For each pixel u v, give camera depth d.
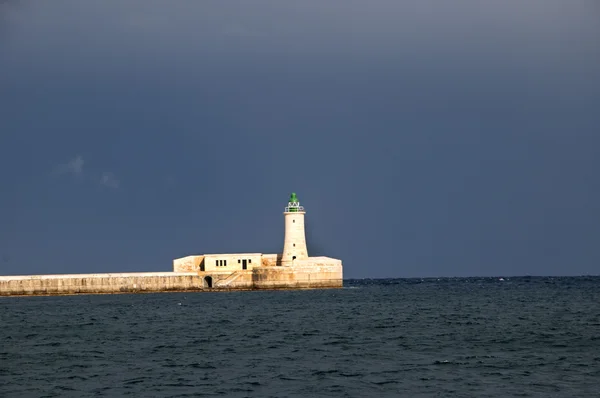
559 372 184.25
